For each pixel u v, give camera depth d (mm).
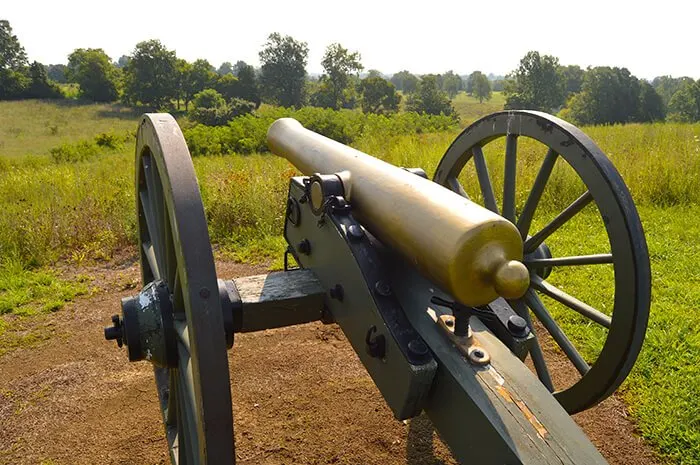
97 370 2912
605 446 2330
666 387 2674
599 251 4477
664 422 2430
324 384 2764
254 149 15578
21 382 2797
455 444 1245
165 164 1280
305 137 2334
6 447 2328
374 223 1532
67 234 4730
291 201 2117
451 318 1385
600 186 1736
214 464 1209
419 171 2037
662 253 4453
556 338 2125
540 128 1965
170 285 1565
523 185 5957
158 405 2617
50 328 3361
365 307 1511
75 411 2568
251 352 3064
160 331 1532
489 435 1118
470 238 1082
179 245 1194
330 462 2236
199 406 1186
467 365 1256
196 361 1160
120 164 11602
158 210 1631
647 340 3055
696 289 3766
